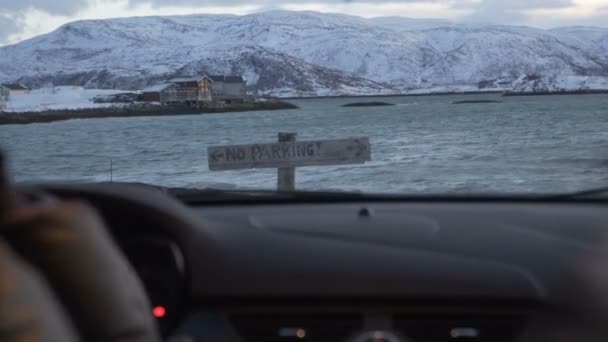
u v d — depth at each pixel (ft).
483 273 8.64
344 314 8.60
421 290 8.48
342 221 10.66
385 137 138.21
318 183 52.11
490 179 52.01
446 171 59.67
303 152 22.53
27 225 5.72
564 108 357.82
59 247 5.79
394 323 8.55
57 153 127.95
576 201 12.26
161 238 8.97
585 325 8.58
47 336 4.98
